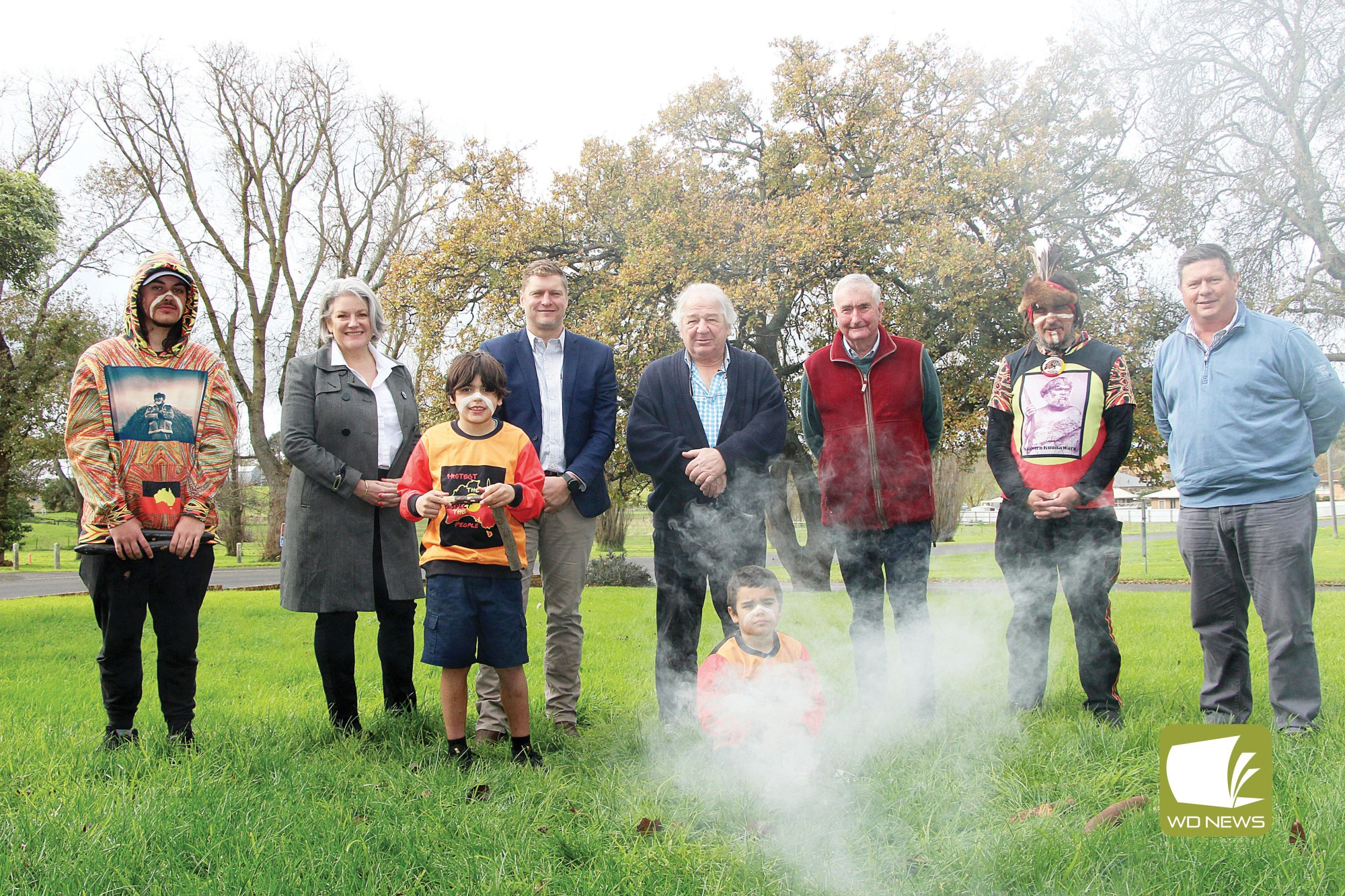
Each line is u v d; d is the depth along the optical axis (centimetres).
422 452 317
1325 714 327
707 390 362
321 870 193
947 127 1408
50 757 283
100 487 289
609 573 1639
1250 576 325
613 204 1617
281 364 2567
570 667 355
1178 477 347
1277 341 323
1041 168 1223
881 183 1382
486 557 297
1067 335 361
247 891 183
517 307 1494
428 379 1573
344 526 334
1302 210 1084
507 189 1633
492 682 330
